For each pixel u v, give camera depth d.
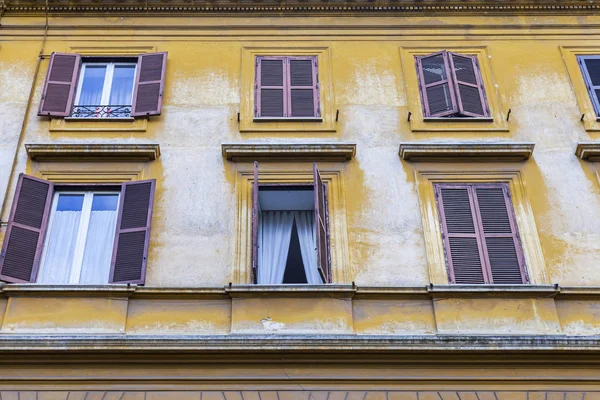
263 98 13.44
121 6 14.60
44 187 11.85
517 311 10.59
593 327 10.54
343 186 12.12
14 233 11.24
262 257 11.84
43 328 10.23
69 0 14.54
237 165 12.34
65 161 12.30
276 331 10.29
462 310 10.58
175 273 11.06
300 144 12.30
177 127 12.92
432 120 13.12
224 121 13.05
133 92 13.41
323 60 14.07
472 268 11.35
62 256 11.45
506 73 13.92
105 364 9.88
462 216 11.90
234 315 10.42
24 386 9.70
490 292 10.64
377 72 13.84
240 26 14.48
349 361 9.96
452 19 14.73
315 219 11.05
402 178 12.26
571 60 14.14
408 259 11.30
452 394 9.81
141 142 12.58
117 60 14.10
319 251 10.72
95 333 10.16
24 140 12.63
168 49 14.16
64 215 11.89
